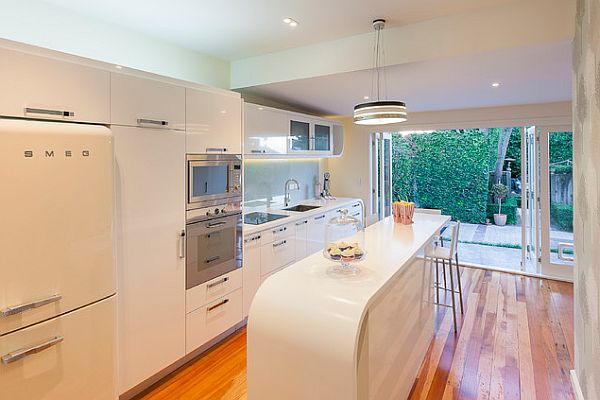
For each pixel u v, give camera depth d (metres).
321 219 4.61
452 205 7.96
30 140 1.57
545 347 2.88
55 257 1.68
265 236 3.50
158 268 2.34
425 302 2.67
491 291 4.20
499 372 2.54
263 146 3.81
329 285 1.65
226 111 2.92
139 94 2.16
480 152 7.58
